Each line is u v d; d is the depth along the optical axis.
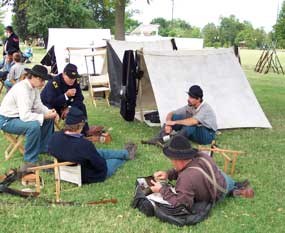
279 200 5.37
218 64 9.60
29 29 47.19
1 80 13.00
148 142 7.62
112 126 9.08
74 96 7.62
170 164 6.57
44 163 6.11
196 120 7.23
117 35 15.66
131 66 9.05
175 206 4.61
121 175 6.05
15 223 4.56
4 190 5.25
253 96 9.53
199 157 4.76
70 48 15.07
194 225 4.60
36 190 5.29
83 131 7.67
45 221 4.62
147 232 4.43
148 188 5.00
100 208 4.95
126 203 5.10
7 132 6.49
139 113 9.95
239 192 5.39
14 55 11.48
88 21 47.47
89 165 5.61
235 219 4.78
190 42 24.61
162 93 8.79
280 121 10.09
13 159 6.63
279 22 44.84
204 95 9.15
